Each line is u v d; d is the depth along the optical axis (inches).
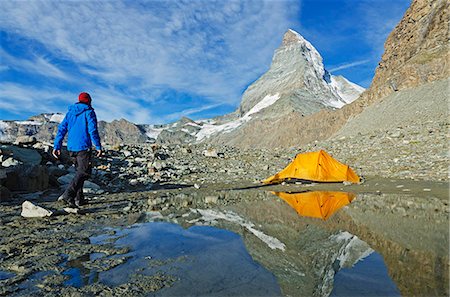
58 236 158.9
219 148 1067.3
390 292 77.8
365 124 2090.3
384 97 2460.6
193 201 294.8
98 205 275.0
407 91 2178.9
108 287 91.8
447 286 81.8
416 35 2687.0
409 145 700.0
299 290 81.7
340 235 145.0
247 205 260.4
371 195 302.0
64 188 408.2
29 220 203.5
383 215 199.0
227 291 84.0
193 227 171.5
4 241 149.3
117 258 119.1
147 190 406.3
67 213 230.1
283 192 356.8
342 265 100.9
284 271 97.8
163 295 84.5
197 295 83.0
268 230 159.9
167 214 220.1
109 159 665.0
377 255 112.3
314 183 441.1
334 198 292.2
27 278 101.0
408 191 311.9
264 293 81.1
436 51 2310.5
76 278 100.0
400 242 130.3
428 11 2652.6
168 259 115.0
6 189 310.8
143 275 99.8
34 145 577.6
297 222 179.3
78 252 128.6
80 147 265.7
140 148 881.5
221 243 135.3
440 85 1851.6
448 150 574.9
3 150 469.1
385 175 479.2
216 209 239.5
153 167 613.6
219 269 101.9
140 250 128.9
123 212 233.8
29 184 366.3
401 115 1722.4
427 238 136.5
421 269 95.4
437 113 1405.0
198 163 738.2
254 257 113.0
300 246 127.3
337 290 80.1
